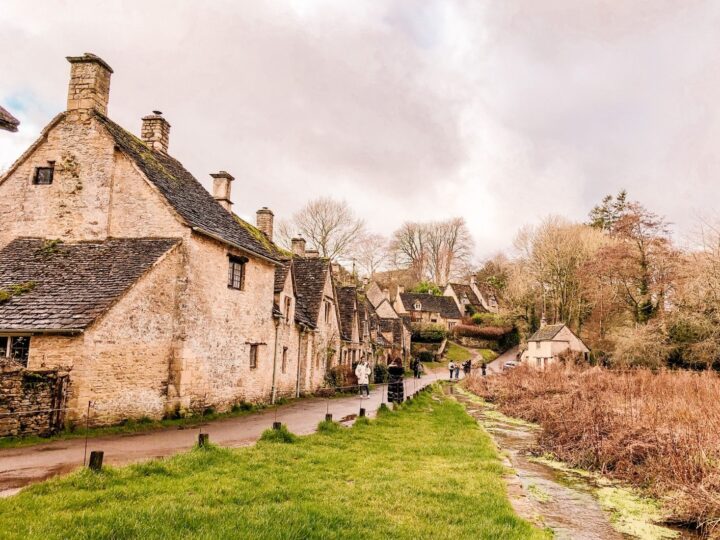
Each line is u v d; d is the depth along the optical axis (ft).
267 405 71.92
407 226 357.41
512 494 29.99
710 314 132.46
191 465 29.27
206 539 18.83
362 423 52.01
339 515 22.53
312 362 96.43
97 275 50.39
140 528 19.40
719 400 60.80
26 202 58.08
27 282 50.08
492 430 63.21
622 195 265.54
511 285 263.49
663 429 42.06
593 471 41.68
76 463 31.09
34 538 17.88
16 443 37.04
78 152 57.57
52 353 43.83
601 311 193.57
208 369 57.77
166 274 52.80
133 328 48.83
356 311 132.26
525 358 225.35
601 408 53.26
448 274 353.10
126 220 56.03
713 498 28.78
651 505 32.55
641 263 159.22
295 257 117.80
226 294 62.03
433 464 36.29
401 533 21.16
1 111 47.44
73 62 58.85
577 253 211.82
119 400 47.14
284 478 28.37
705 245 137.39
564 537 25.39
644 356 139.13
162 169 63.46
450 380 165.78
